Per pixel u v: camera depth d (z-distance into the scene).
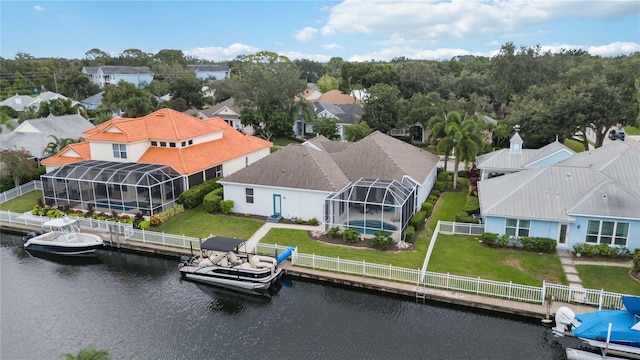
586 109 51.00
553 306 22.28
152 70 147.12
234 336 21.75
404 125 66.94
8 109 79.69
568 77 66.81
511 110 64.56
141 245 31.67
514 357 19.64
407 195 32.16
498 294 23.30
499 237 29.20
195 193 38.62
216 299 25.64
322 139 49.81
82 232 34.06
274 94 72.62
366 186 31.22
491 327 21.94
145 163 40.59
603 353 19.06
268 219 35.38
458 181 46.88
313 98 111.62
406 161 39.75
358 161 39.28
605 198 27.78
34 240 32.16
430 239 31.11
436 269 26.31
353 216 31.56
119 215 35.81
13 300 25.69
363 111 71.12
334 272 26.75
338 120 75.06
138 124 43.66
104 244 32.50
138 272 29.33
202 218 36.03
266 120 72.81
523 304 22.62
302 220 34.97
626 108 49.97
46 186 38.66
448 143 43.78
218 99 107.62
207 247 27.02
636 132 78.56
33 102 83.81
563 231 28.44
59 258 31.94
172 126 43.62
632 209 26.91
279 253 28.89
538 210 28.64
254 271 25.83
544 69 81.75
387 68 99.62
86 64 167.88
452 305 23.62
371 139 41.62
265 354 20.23
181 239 30.84
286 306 24.56
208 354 20.36
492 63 85.25
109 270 29.75
